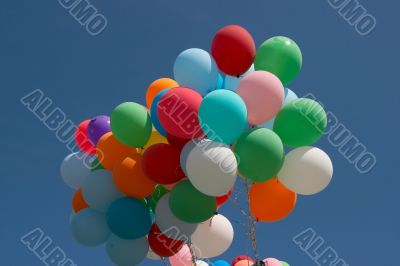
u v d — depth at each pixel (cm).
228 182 345
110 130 425
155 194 416
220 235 421
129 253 394
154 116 384
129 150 405
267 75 368
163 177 367
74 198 438
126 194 387
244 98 365
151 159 367
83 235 399
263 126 393
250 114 365
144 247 402
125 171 376
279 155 352
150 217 392
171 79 438
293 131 364
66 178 443
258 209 388
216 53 387
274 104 365
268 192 384
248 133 358
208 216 370
